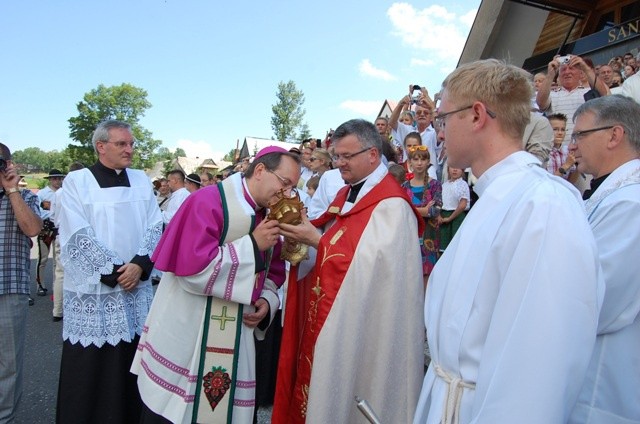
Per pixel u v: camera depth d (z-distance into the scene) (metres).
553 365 1.14
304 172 7.61
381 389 2.42
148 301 3.59
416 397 2.44
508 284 1.26
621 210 1.95
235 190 2.57
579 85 5.29
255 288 2.60
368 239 2.45
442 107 1.63
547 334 1.16
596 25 8.88
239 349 2.54
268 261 2.74
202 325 2.51
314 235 2.54
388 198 2.53
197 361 2.49
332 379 2.37
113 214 3.47
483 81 1.53
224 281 2.42
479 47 10.73
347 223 2.57
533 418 1.13
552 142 4.62
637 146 2.19
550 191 1.31
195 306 2.52
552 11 8.98
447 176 5.51
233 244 2.47
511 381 1.18
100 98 54.75
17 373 3.55
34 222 3.54
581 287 1.19
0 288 3.44
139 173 3.84
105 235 3.42
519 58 10.34
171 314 2.51
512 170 1.48
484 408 1.20
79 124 54.78
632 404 1.96
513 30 10.43
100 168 3.56
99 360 3.24
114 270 3.29
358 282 2.40
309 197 5.64
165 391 2.45
